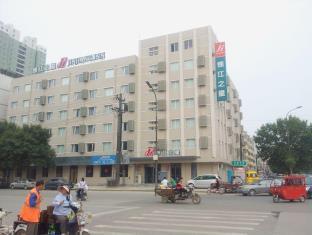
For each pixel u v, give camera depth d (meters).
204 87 48.31
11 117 65.06
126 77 54.44
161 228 11.52
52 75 62.00
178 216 14.77
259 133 67.56
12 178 59.69
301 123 64.38
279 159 65.44
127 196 28.59
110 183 43.34
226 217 14.29
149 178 50.06
